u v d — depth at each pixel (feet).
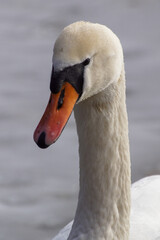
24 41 62.49
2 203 36.42
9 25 67.00
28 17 69.31
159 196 27.43
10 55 58.90
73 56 19.94
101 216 22.94
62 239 25.95
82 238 23.03
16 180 38.60
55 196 36.96
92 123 21.98
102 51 20.39
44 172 39.50
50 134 19.65
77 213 23.31
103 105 21.66
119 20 68.49
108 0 74.49
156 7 72.23
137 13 70.33
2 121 45.70
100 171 22.61
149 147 42.11
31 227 34.42
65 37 20.04
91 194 22.90
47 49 60.44
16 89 51.26
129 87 51.96
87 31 20.26
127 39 63.16
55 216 35.27
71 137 43.45
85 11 70.74
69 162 40.70
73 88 20.12
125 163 22.71
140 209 26.81
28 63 56.90
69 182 38.42
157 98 49.88
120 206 22.98
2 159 40.93
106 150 22.35
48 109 20.04
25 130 44.57
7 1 75.10
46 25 66.49
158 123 45.52
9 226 34.45
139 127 44.91
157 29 65.92
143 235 25.63
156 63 56.54
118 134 22.24
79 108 21.91
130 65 56.03
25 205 36.22
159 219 26.53
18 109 47.62
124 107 21.99
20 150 42.06
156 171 39.17
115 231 23.04
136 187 28.12
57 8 71.87
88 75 20.26
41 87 51.80
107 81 20.79
